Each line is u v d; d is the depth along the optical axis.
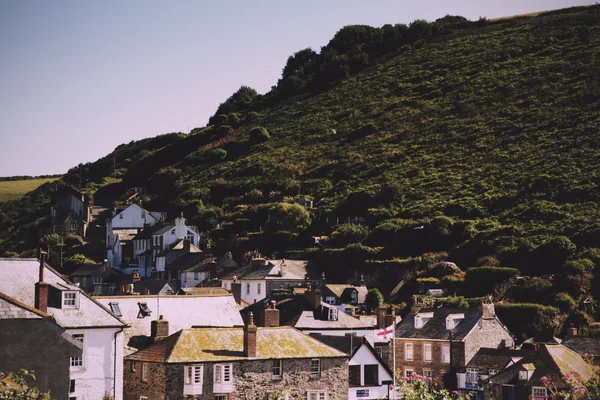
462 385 84.12
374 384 72.62
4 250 192.38
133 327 69.06
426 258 137.00
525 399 67.56
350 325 84.62
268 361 61.34
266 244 163.75
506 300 114.25
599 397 40.91
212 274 146.00
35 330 43.91
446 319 88.62
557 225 140.38
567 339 82.94
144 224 183.25
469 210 158.62
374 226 161.62
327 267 142.00
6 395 33.66
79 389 54.03
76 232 191.00
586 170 164.50
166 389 57.62
